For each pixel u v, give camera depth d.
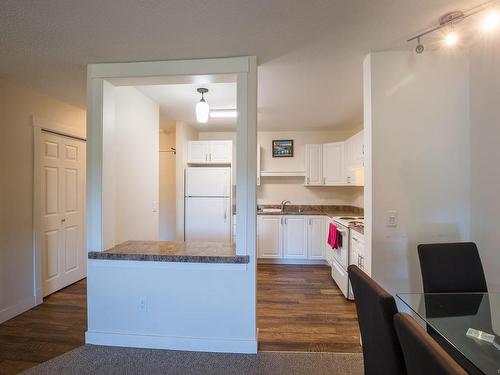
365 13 1.52
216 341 2.02
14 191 2.59
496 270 1.80
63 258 3.25
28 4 1.42
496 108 1.78
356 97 2.97
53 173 3.10
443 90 1.97
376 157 1.99
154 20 1.58
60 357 1.95
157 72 2.08
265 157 4.88
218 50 1.93
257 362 1.91
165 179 5.11
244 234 1.99
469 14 1.54
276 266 4.26
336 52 1.97
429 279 1.66
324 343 2.16
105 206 2.15
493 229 1.82
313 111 3.52
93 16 1.54
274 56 2.02
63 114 3.16
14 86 2.57
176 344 2.04
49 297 2.99
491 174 1.82
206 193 4.29
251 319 2.00
